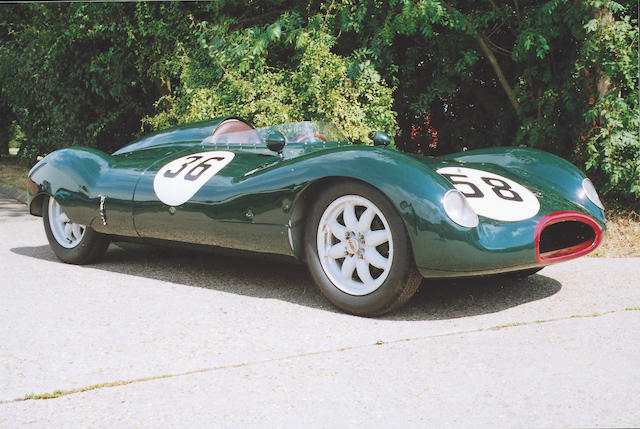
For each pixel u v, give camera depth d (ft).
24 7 41.19
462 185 11.82
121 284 13.66
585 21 21.45
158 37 30.12
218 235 12.86
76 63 34.06
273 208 11.94
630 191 20.84
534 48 23.54
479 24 24.17
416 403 7.66
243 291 12.99
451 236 10.36
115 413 7.54
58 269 15.21
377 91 25.12
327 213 11.55
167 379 8.49
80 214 15.06
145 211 13.87
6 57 37.32
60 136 37.19
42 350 9.63
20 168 44.86
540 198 12.12
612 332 10.00
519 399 7.70
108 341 10.00
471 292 12.75
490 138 29.91
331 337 10.11
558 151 24.68
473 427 7.06
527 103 24.80
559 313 11.22
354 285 11.37
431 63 27.48
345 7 24.98
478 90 28.63
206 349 9.61
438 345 9.59
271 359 9.16
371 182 10.80
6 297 12.61
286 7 28.55
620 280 13.50
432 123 30.96
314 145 13.52
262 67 25.53
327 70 24.45
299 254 12.12
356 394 7.95
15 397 7.98
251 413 7.50
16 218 24.52
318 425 7.18
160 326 10.73
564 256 11.55
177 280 13.99
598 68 21.76
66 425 7.25
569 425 7.05
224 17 27.81
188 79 26.99
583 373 8.43
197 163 13.85
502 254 10.61
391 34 24.35
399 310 11.58
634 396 7.71
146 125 35.88
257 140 14.16
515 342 9.63
